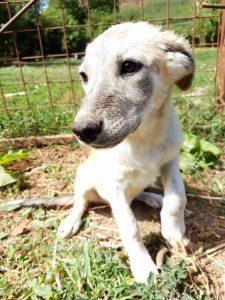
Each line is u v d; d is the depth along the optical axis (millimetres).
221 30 676
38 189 547
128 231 378
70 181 557
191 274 367
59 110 783
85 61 375
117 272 372
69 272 373
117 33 367
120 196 398
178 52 381
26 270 394
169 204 394
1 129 702
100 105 334
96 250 408
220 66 688
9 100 971
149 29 386
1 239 447
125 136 345
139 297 348
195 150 572
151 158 396
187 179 537
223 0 639
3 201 521
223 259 393
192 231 436
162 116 387
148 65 353
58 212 496
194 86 915
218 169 562
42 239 440
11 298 364
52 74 1416
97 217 475
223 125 635
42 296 356
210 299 343
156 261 386
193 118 660
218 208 472
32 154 644
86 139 331
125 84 347
